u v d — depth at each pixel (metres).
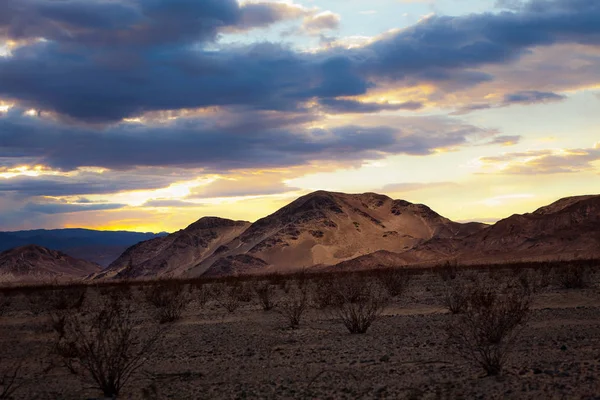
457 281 48.53
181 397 12.92
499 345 16.83
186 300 38.41
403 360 15.88
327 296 31.25
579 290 34.12
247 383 14.09
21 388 14.76
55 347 19.84
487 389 11.84
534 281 39.53
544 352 15.86
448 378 13.27
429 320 23.92
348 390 12.62
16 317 33.66
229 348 19.81
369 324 22.12
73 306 36.84
